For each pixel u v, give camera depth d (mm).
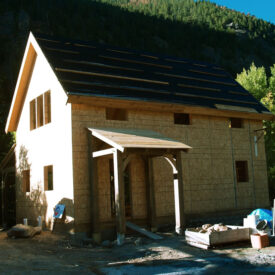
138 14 126312
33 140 17188
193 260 9438
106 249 11961
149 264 9273
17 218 18641
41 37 16953
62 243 12750
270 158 26547
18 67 48375
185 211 16219
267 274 7539
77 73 15102
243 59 125625
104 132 13547
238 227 11812
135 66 18234
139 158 15445
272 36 152500
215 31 135500
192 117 17406
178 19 140000
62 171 14344
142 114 15797
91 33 88812
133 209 14883
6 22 56031
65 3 94625
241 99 20031
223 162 18016
